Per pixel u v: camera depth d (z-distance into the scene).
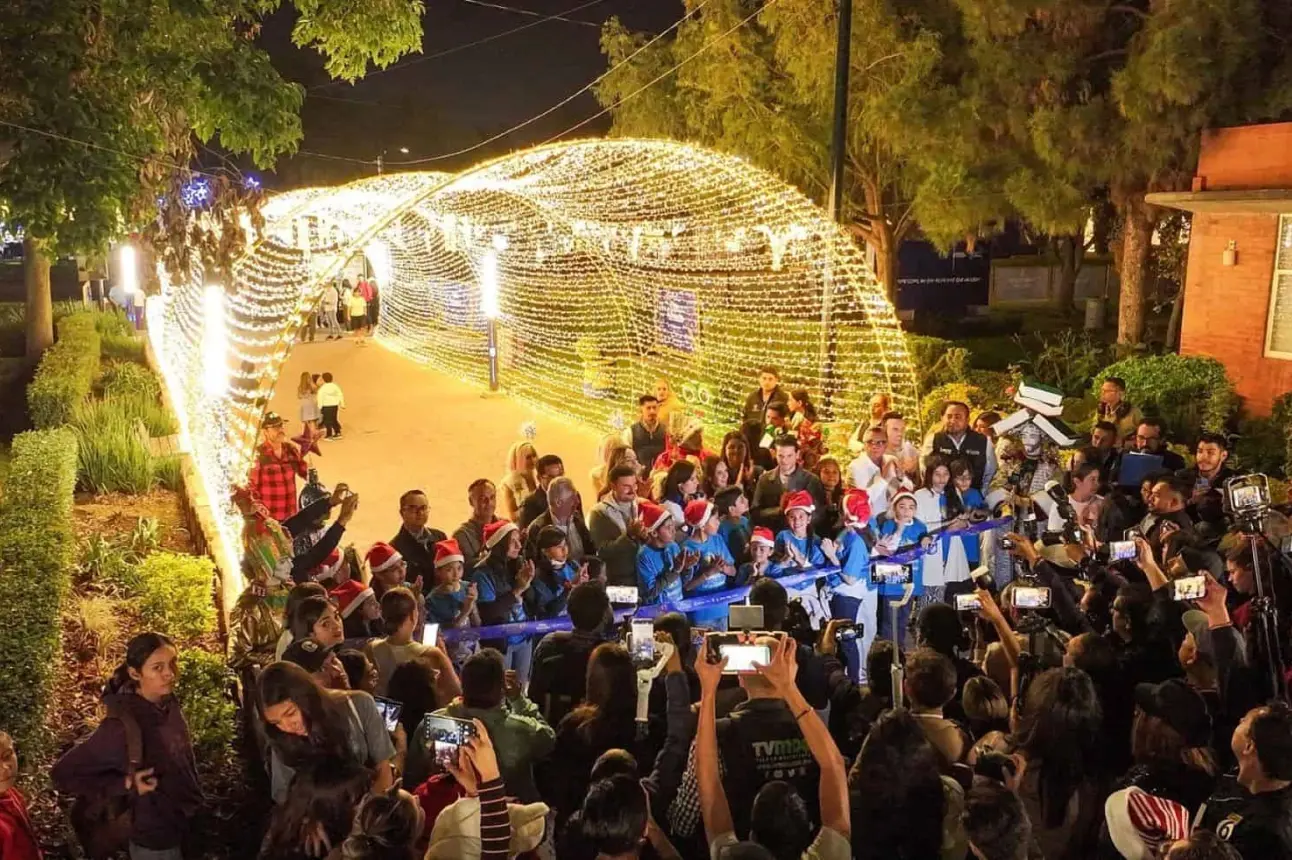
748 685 4.30
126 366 17.12
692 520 7.30
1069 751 4.60
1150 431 9.32
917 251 30.03
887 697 4.99
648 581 7.07
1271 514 6.50
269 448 9.77
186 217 8.74
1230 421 14.54
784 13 19.81
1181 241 25.50
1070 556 7.03
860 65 19.53
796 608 6.08
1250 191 14.58
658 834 3.88
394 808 3.39
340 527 6.77
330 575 6.71
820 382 14.91
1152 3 16.92
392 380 21.94
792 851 3.63
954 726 4.50
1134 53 16.66
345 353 26.08
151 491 11.90
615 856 3.39
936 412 15.49
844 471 12.28
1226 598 6.05
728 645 3.93
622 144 10.84
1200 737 4.55
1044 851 5.14
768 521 8.41
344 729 4.06
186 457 12.57
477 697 4.40
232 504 9.18
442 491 13.27
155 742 4.36
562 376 21.05
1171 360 14.88
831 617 7.80
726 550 7.66
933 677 4.50
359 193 12.14
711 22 21.03
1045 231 19.30
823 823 3.66
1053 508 8.20
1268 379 15.13
